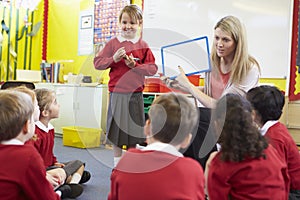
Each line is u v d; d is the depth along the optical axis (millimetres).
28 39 4391
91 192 1963
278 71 2898
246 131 1094
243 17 3031
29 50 4414
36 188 1111
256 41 2979
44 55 4574
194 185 926
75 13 4289
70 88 3779
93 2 4082
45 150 1782
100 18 4020
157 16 3504
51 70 4234
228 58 1610
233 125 1097
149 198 903
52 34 4520
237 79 1562
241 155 1076
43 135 1760
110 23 3914
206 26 3225
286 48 2859
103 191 1985
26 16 4332
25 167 1079
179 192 899
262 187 1054
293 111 2822
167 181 909
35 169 1103
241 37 1582
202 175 972
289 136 1379
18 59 4289
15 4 4207
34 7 4410
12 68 4215
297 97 2830
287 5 2844
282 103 1418
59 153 2982
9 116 1093
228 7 3105
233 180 1080
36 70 4402
